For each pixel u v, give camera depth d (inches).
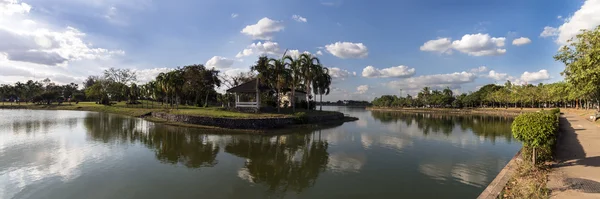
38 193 382.3
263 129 1075.3
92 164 531.5
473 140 852.0
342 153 647.8
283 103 1829.5
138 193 385.1
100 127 1125.7
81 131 995.9
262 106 1515.7
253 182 433.1
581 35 542.3
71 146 705.6
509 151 668.1
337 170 498.6
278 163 550.0
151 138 852.0
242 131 1023.6
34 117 1589.6
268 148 706.2
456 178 447.2
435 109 3560.5
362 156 614.9
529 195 284.2
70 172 478.6
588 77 458.0
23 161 546.3
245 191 394.0
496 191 316.5
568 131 826.2
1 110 2402.8
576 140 639.1
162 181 435.2
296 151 670.5
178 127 1136.2
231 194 382.0
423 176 458.9
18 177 448.8
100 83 2861.7
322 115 1521.9
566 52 569.0
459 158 591.5
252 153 642.8
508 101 2979.8
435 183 422.6
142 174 470.6
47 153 619.8
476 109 3191.4
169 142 780.6
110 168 505.7
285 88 1594.5
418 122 1596.9
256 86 1450.5
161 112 1545.3
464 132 1067.9
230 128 1082.7
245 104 1465.3
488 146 739.4
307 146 738.2
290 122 1219.9
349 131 1094.4
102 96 2795.3
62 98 3555.6
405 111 3545.8
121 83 2955.2
